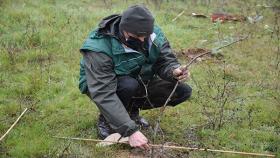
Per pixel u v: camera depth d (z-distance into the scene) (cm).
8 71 561
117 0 934
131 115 433
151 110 473
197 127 444
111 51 374
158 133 429
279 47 689
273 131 445
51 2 874
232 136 429
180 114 470
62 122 448
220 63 623
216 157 394
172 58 405
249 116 459
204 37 732
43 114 462
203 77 569
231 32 753
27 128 427
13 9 789
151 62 397
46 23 740
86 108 479
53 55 620
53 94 507
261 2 962
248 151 408
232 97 512
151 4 918
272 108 487
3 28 703
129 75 395
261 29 777
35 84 521
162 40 398
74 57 617
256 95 523
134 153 397
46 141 405
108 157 389
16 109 467
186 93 420
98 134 426
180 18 838
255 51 670
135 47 379
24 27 716
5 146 399
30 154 390
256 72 597
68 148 396
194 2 956
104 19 382
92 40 376
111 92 364
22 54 610
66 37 684
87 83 372
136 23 357
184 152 402
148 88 415
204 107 473
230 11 905
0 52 604
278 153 402
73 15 788
